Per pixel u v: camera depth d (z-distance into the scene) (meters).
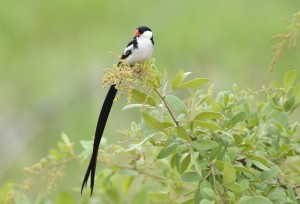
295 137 6.20
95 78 15.09
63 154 7.10
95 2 14.99
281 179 6.00
